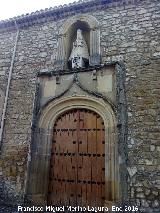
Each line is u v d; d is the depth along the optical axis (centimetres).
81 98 625
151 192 515
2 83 782
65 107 640
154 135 551
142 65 624
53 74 673
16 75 771
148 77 606
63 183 586
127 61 646
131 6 705
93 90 618
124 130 565
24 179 639
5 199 636
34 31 812
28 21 829
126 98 607
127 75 630
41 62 753
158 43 630
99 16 736
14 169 662
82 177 574
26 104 718
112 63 619
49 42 769
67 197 571
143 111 579
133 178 537
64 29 761
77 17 761
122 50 666
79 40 724
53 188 591
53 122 641
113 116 575
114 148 548
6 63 808
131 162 548
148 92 591
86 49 730
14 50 809
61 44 744
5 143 698
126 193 525
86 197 555
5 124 720
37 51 775
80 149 599
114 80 604
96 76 627
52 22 798
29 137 674
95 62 677
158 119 559
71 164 595
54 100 649
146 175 529
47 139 625
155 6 676
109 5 733
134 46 655
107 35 702
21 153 669
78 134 614
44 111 645
